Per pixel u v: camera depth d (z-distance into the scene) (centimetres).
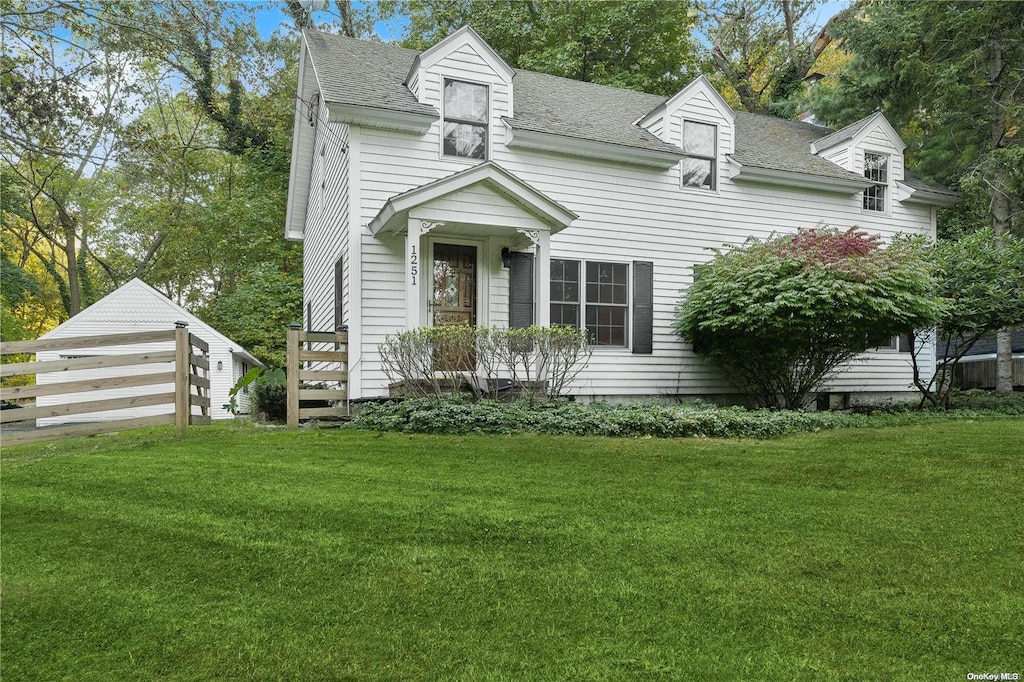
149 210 2361
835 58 2405
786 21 2270
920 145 1759
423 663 245
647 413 816
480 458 591
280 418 1112
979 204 1600
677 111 1181
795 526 395
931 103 1572
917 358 1370
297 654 251
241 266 2348
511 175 890
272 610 286
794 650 253
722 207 1210
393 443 669
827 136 1433
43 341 652
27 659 248
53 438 663
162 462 559
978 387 1705
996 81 1480
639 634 267
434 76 1008
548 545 362
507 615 282
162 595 299
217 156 2406
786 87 2336
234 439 695
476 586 310
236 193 2341
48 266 2609
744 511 425
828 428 852
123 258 2859
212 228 2252
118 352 1803
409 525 392
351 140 948
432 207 866
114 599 295
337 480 499
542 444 667
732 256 1052
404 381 875
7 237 2620
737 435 766
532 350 866
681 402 1116
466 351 853
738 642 260
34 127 1141
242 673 238
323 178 1258
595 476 522
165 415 711
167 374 710
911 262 975
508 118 1045
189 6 1031
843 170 1316
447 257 995
